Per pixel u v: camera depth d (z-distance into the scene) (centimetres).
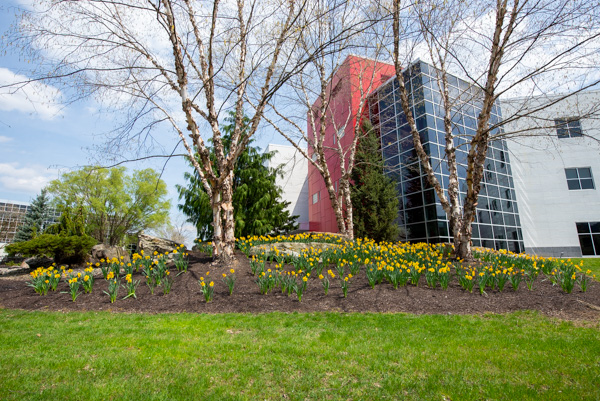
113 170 3225
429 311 589
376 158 1845
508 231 2038
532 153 2248
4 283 892
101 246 1300
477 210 1900
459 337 441
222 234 875
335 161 2427
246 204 1773
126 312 588
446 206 971
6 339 416
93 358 353
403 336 445
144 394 273
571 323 512
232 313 578
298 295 644
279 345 404
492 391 285
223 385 297
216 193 866
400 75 998
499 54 768
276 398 276
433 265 798
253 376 318
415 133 1009
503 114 2119
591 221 2091
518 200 2203
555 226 2136
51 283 721
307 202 3506
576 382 306
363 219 1780
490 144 2098
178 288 713
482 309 595
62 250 1406
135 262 854
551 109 1814
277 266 816
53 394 270
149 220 3409
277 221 1833
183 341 417
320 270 815
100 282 779
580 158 2169
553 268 833
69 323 508
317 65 1207
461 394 280
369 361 354
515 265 867
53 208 3238
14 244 1341
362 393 284
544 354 376
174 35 775
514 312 575
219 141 868
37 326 488
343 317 549
